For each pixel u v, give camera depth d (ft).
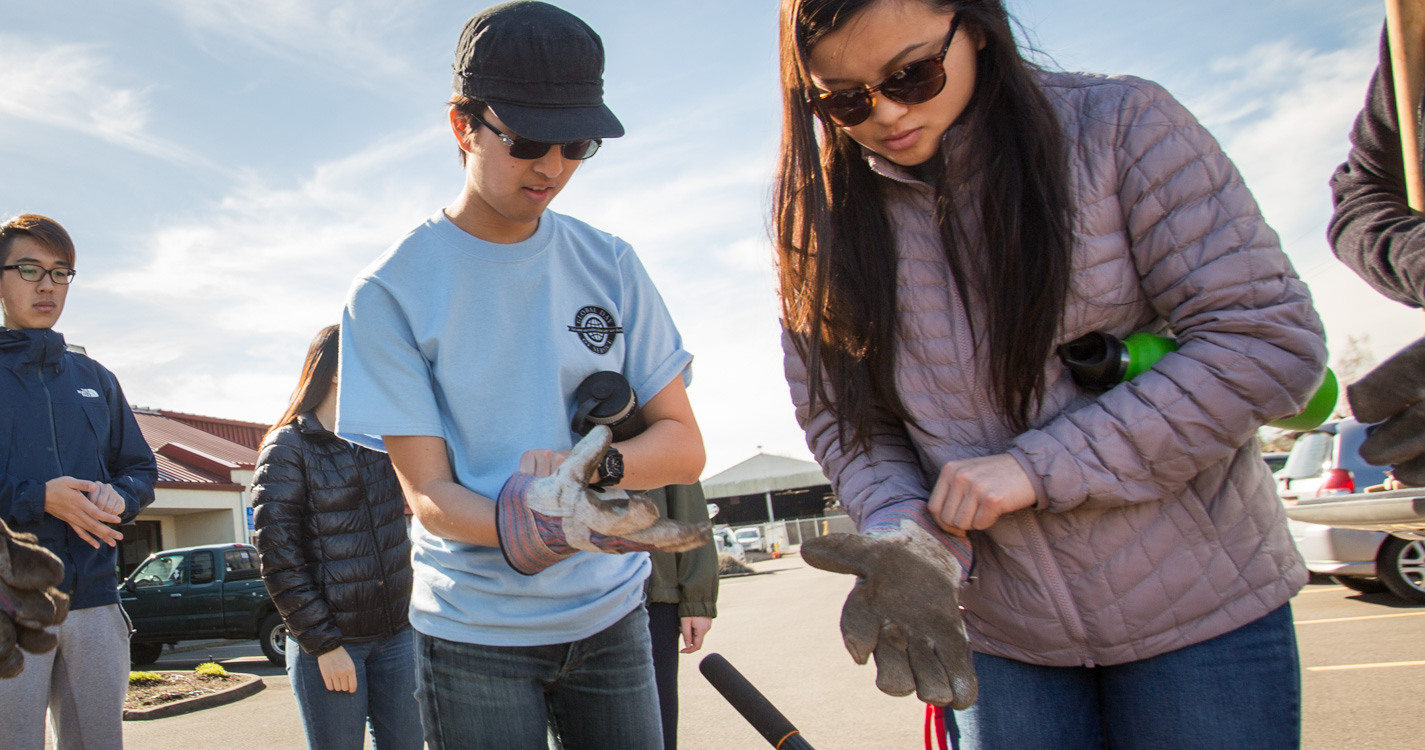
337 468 10.53
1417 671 17.22
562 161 5.95
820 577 69.56
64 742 9.76
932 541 5.29
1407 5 5.00
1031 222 5.52
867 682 21.97
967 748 6.48
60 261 10.47
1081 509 5.72
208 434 86.38
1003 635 6.23
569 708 6.97
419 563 6.79
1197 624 5.70
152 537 71.15
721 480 152.56
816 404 6.57
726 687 5.47
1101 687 6.21
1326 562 26.16
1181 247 5.40
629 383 6.66
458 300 6.45
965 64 5.54
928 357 6.08
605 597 6.68
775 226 6.33
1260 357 5.11
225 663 43.86
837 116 5.65
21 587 6.75
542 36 5.82
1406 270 5.37
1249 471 5.73
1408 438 4.69
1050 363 5.89
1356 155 6.12
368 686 10.73
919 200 6.04
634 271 7.20
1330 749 13.43
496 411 6.49
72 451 10.36
